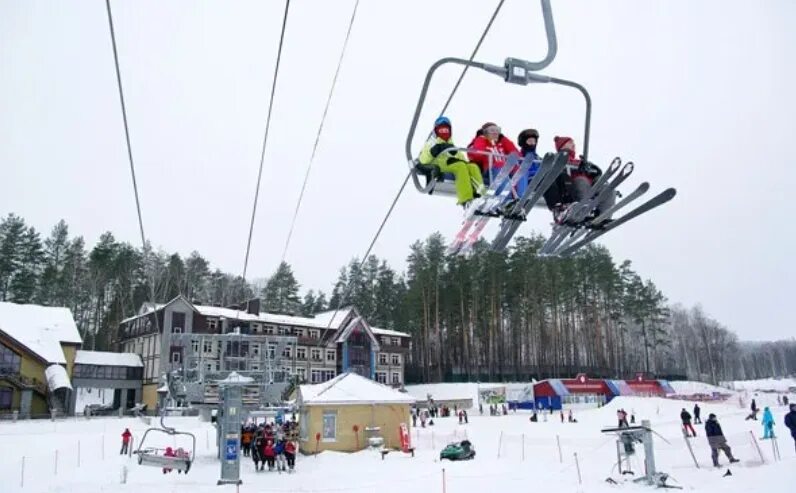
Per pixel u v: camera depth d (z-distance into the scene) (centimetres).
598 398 6619
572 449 2562
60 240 8406
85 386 6109
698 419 3453
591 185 657
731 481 1466
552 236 714
